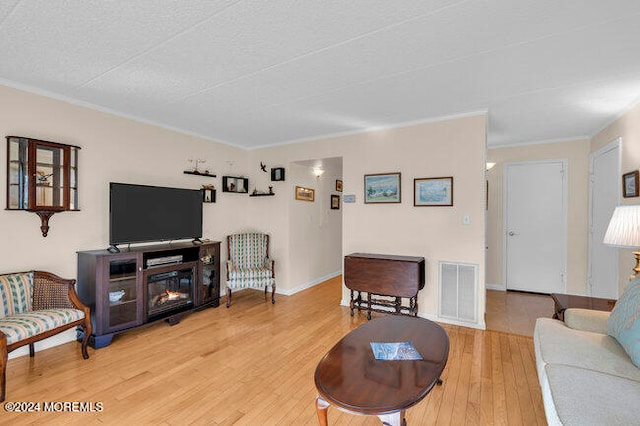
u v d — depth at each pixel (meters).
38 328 2.20
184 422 1.80
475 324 3.25
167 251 3.42
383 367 1.60
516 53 2.05
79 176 2.96
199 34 1.85
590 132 4.11
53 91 2.73
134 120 3.42
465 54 2.07
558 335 1.94
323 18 1.69
